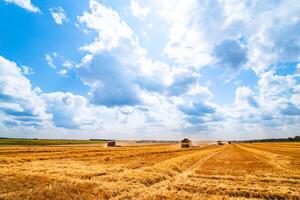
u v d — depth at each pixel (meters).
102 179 21.41
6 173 20.45
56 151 54.50
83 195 16.61
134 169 28.58
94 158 41.19
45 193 16.02
